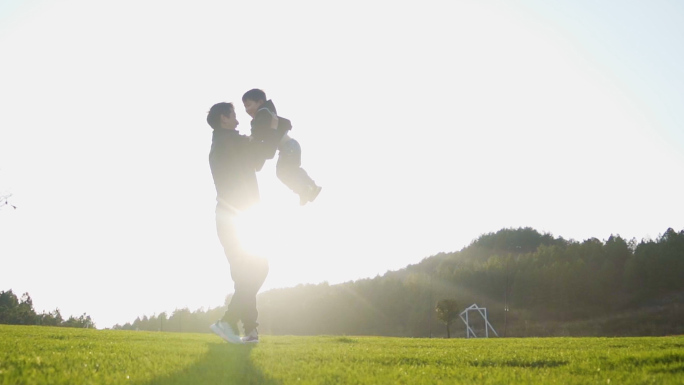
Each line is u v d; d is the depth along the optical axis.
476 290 106.88
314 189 6.64
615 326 84.44
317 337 11.77
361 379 3.95
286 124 6.65
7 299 102.19
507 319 94.81
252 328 7.10
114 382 3.56
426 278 117.06
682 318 82.56
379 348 7.14
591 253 107.06
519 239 161.38
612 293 93.75
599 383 3.79
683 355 5.57
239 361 4.88
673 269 93.06
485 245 162.00
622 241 104.94
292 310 127.69
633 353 6.03
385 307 114.25
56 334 9.23
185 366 4.42
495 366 5.15
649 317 85.06
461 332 96.69
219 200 6.57
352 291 121.75
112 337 8.82
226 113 6.55
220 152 6.48
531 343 9.40
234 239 6.62
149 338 8.66
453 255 162.12
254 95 6.72
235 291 6.95
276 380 3.88
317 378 3.98
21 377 3.52
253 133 6.41
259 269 6.83
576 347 7.91
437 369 4.66
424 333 100.50
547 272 99.50
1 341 6.49
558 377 4.13
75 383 3.43
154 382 3.63
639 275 94.31
